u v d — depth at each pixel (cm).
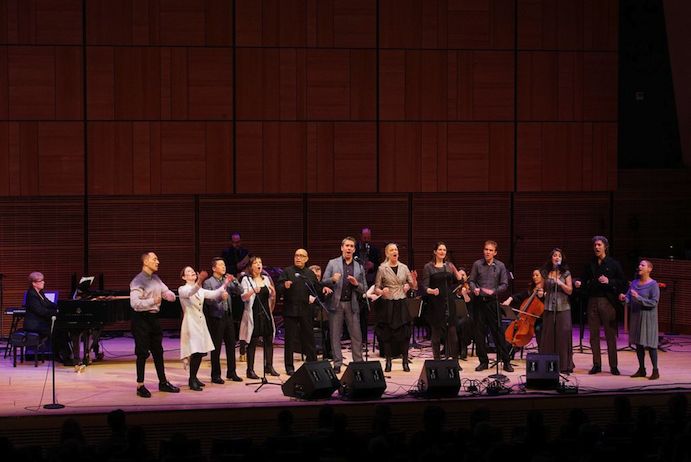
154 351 1156
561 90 1764
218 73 1680
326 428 915
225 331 1220
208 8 1673
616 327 1266
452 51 1733
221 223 1702
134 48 1658
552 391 1157
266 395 1138
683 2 1741
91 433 1041
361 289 1278
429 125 1734
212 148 1684
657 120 1850
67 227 1659
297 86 1700
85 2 1644
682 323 1623
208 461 862
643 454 825
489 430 848
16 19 1630
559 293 1262
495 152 1753
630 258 1809
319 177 1712
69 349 1346
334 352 1267
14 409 1060
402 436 894
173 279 1692
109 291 1380
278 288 1263
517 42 1748
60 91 1644
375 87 1719
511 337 1288
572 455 819
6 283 1645
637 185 1822
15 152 1638
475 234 1762
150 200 1681
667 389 1166
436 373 1127
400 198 1742
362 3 1709
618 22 1775
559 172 1770
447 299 1296
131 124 1662
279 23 1691
